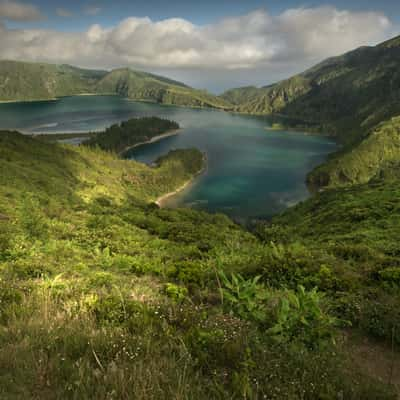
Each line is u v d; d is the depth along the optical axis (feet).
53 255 41.98
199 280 26.68
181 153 553.64
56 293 17.40
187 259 47.21
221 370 9.75
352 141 642.63
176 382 8.38
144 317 13.08
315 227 154.61
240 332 11.67
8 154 334.03
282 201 405.59
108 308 14.28
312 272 30.94
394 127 553.23
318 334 11.75
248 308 13.28
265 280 29.58
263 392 8.61
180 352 10.03
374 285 31.55
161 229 111.96
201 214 228.84
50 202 156.04
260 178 499.51
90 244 63.52
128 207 229.86
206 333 11.08
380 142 520.42
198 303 19.25
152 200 404.57
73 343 10.18
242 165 571.28
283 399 8.53
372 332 17.85
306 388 9.11
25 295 16.48
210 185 470.39
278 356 10.62
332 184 450.71
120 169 467.93
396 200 161.07
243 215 363.15
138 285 24.25
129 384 8.01
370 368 14.16
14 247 39.86
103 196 305.94
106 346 10.06
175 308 14.80
